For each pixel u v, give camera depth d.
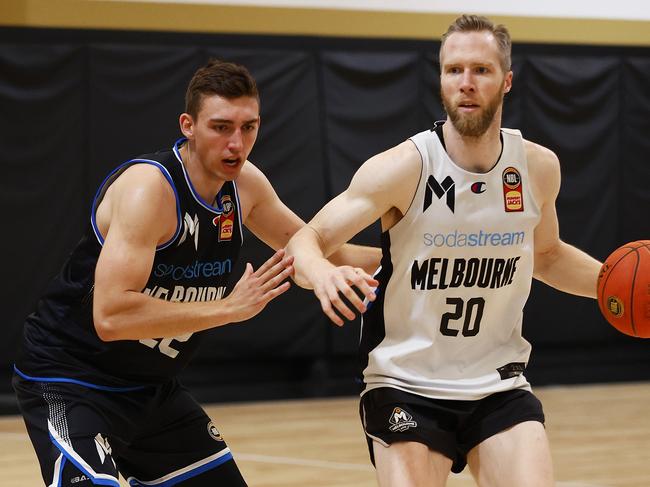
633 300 6.56
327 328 17.78
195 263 6.40
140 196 6.01
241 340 17.28
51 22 16.80
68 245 16.61
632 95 19.48
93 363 6.44
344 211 6.20
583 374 19.52
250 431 14.99
